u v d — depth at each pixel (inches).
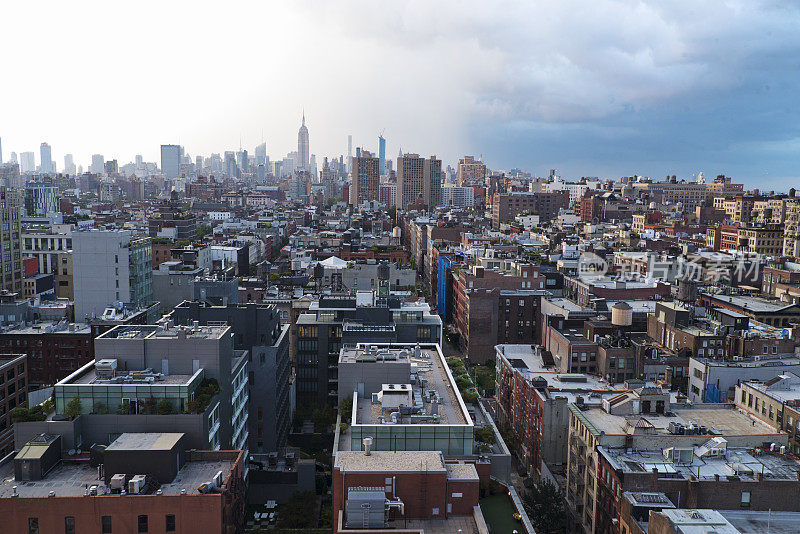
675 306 6614.2
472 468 3348.9
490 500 3644.2
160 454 3304.6
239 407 4815.5
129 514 3093.0
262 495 4909.0
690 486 3449.8
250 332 5487.2
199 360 4128.9
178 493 3203.7
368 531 2906.0
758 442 3998.5
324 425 5708.7
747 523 3316.9
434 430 3622.0
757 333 6151.6
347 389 4306.1
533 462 5413.4
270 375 5339.6
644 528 3272.6
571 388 5487.2
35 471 3292.3
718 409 4680.1
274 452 5369.1
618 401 4611.2
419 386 4325.8
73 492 3184.1
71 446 3558.1
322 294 6988.2
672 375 5762.8
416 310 6569.9
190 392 3806.6
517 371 6117.1
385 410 3944.4
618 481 3622.0
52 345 6727.4
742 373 5413.4
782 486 3437.5
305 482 4808.1
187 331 4301.2
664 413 4549.7
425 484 3149.6
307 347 6190.9
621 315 6402.6
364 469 3166.8
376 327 6043.3
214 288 6653.5
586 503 4264.3
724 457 3841.0
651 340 6432.1
